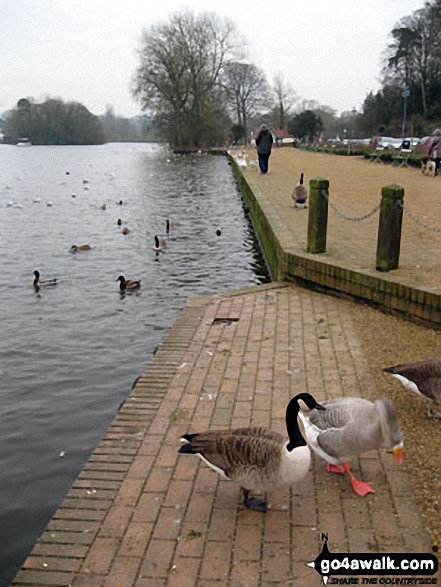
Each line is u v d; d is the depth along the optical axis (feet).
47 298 40.37
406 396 19.74
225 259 52.37
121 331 33.76
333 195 63.93
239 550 12.91
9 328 34.32
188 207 87.81
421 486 14.96
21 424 23.12
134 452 16.87
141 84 244.63
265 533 13.41
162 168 179.11
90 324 34.99
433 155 85.25
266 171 96.12
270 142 94.94
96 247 57.47
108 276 46.34
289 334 26.08
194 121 253.85
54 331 33.78
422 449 16.56
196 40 238.48
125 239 61.67
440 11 211.61
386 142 173.58
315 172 97.91
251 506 14.21
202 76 244.42
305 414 15.84
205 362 23.21
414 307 26.71
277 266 39.29
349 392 20.17
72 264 50.31
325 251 36.09
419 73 223.71
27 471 19.98
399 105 227.81
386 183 75.72
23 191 114.83
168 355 24.02
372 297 29.27
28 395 25.66
